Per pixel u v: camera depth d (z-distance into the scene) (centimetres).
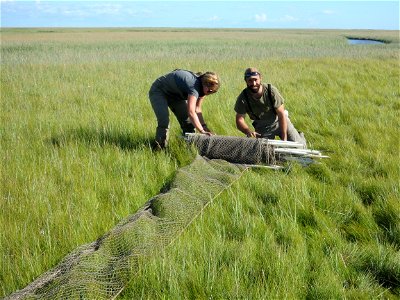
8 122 741
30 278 301
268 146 545
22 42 4291
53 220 371
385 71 1523
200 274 290
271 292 270
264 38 6291
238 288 275
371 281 300
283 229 359
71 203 404
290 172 518
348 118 785
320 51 3016
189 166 503
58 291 261
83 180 470
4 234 344
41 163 526
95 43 4181
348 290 286
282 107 585
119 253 317
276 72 1495
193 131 638
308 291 284
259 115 602
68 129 686
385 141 619
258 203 427
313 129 727
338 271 306
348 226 384
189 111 555
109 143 623
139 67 1669
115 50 3039
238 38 6222
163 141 607
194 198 411
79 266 288
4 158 536
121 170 511
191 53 2712
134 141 635
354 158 549
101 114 805
